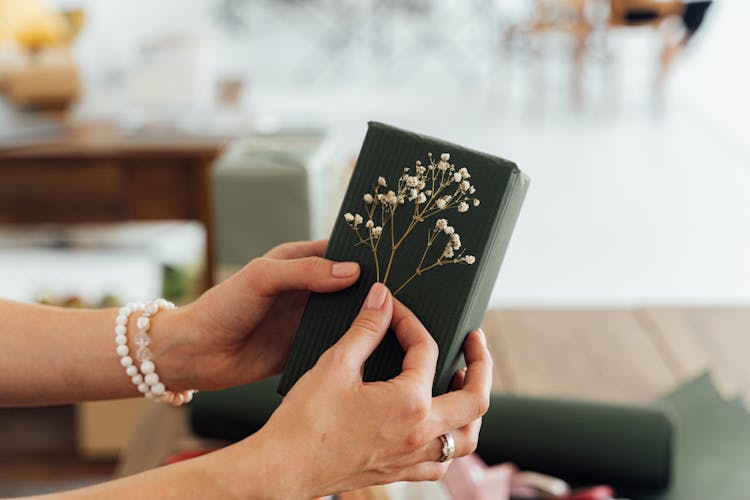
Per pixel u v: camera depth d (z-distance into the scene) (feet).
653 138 17.72
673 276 11.31
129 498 2.11
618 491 4.20
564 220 13.29
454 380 2.67
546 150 16.94
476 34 24.59
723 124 18.76
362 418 2.21
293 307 2.94
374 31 24.58
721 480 4.22
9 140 7.80
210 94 8.87
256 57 24.43
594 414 4.24
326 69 24.03
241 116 8.42
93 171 7.62
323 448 2.21
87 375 2.98
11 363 2.97
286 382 2.57
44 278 10.28
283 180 6.37
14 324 3.01
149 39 8.84
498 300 10.69
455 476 3.78
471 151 2.45
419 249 2.46
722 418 4.56
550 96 21.70
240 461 2.16
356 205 2.55
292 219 6.46
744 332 5.41
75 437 7.38
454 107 20.57
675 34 19.69
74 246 11.55
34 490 6.77
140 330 2.93
